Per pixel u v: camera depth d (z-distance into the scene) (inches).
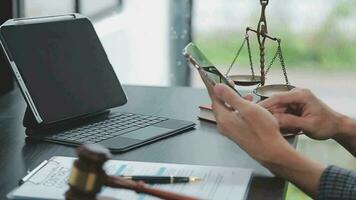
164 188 39.4
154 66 111.7
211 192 39.0
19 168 44.2
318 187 39.4
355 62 104.7
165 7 111.3
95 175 30.1
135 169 42.7
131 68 108.7
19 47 51.9
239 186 40.1
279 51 60.9
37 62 52.5
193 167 43.4
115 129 51.7
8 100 62.9
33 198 37.4
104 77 57.1
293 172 40.2
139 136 50.0
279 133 41.3
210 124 54.2
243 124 40.9
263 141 40.4
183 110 58.5
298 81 105.0
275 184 41.4
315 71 104.9
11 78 65.6
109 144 47.7
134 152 47.0
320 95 104.7
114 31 107.0
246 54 85.6
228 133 42.0
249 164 45.0
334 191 38.9
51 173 41.6
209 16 109.6
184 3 110.5
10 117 56.9
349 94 104.7
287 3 104.3
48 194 37.9
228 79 52.9
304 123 47.5
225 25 108.4
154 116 55.9
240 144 41.5
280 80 78.2
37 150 47.7
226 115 41.9
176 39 112.1
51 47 54.2
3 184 41.3
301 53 104.9
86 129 51.7
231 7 107.6
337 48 104.7
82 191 30.1
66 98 53.0
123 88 62.0
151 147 48.2
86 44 57.2
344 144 49.4
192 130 52.6
